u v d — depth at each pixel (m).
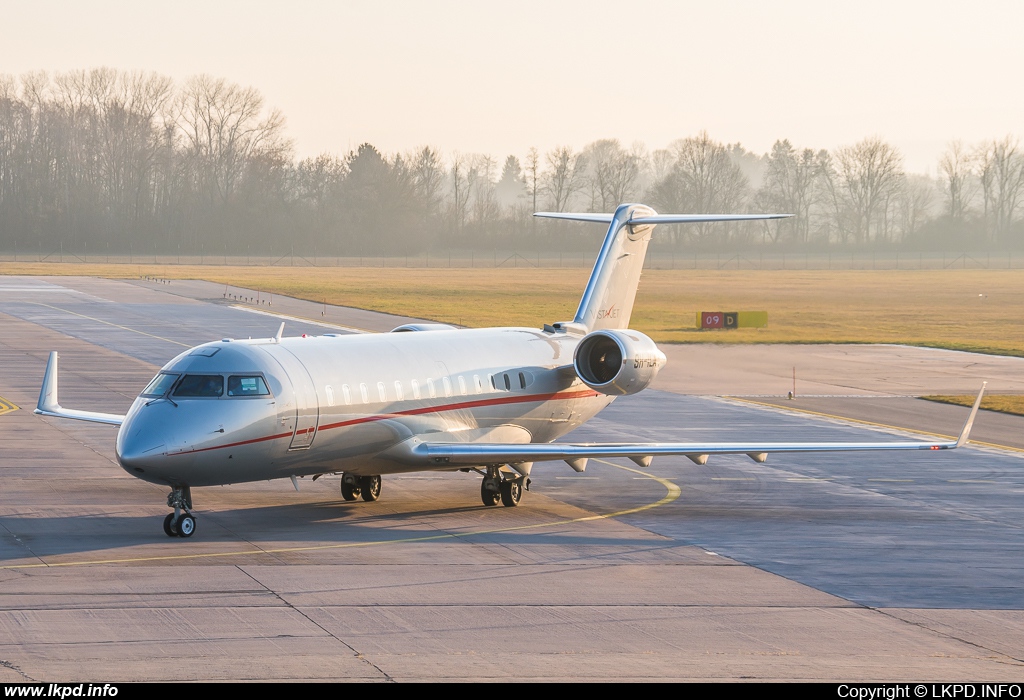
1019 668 44.53
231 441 63.19
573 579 56.66
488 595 53.16
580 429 110.62
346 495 76.19
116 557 58.47
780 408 130.75
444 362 75.75
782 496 82.00
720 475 90.19
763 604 53.03
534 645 45.69
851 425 118.44
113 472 83.19
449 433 75.00
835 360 184.38
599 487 84.12
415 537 65.69
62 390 127.19
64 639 44.53
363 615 49.16
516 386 79.88
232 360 65.44
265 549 61.34
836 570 60.06
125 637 45.03
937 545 66.81
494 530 68.25
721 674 42.66
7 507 70.75
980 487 86.81
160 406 63.44
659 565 60.25
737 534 68.69
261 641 45.03
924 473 92.69
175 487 63.81
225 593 52.03
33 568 55.84
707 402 134.38
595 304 89.75
